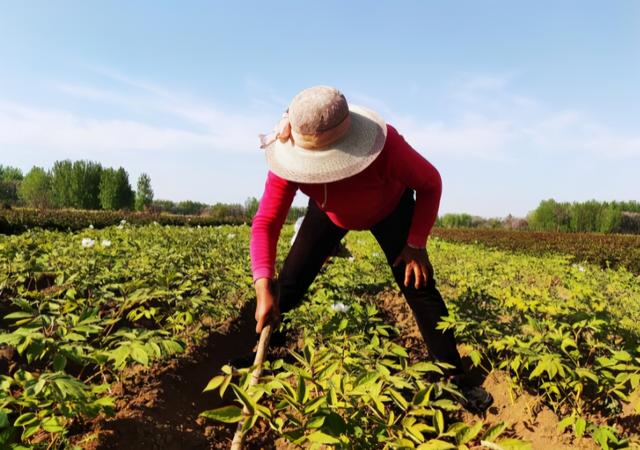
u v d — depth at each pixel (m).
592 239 22.62
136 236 9.27
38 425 2.13
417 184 2.80
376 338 3.38
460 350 3.90
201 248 8.20
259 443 2.78
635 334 3.69
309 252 3.28
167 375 3.27
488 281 6.46
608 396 3.15
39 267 4.74
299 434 1.90
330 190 2.83
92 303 3.82
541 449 2.79
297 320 4.01
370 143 2.58
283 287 3.32
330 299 4.43
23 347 2.36
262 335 2.61
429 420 2.91
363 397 2.28
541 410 3.13
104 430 2.49
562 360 3.19
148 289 3.69
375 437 2.15
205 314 4.31
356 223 3.08
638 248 16.66
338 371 2.96
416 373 2.61
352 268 5.96
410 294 3.16
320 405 2.02
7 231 12.28
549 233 29.44
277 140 2.73
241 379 2.10
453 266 8.02
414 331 4.59
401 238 3.11
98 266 5.07
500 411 3.17
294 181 2.61
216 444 2.74
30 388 2.14
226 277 5.41
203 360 3.70
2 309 4.14
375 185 2.84
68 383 2.12
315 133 2.46
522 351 3.07
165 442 2.59
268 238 2.85
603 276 8.84
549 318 4.04
